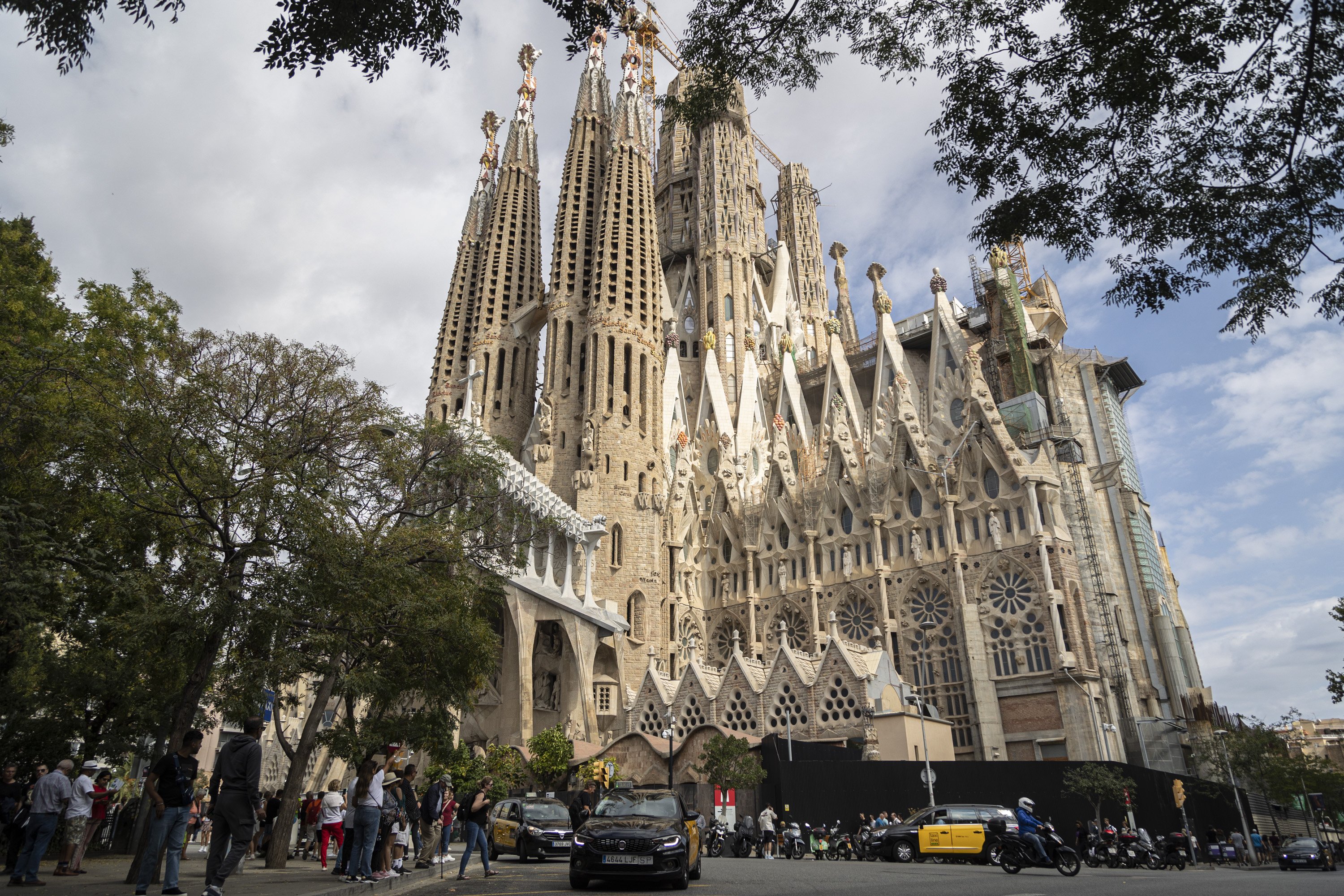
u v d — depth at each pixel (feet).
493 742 191.93
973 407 228.22
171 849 42.29
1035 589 205.57
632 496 244.83
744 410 307.37
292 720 256.32
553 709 209.46
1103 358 295.48
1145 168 47.65
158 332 99.45
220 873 37.93
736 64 51.42
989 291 276.41
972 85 47.93
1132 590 248.73
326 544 67.82
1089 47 44.78
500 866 83.66
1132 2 42.57
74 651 95.04
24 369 69.87
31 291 90.33
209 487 64.28
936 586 221.66
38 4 38.47
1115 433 278.46
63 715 95.35
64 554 72.49
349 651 85.87
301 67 43.91
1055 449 233.55
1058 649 196.03
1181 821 165.48
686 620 248.11
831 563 243.40
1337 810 282.36
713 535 267.18
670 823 56.39
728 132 381.81
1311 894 49.52
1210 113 44.88
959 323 301.63
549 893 51.72
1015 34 46.29
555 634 219.20
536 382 297.74
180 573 67.26
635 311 268.21
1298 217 45.96
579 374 269.85
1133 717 207.00
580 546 221.05
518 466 200.34
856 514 241.35
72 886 50.57
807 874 72.18
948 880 62.95
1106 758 188.14
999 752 197.16
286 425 73.41
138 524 66.80
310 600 68.74
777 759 144.56
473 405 272.31
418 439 94.99
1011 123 48.34
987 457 222.28
